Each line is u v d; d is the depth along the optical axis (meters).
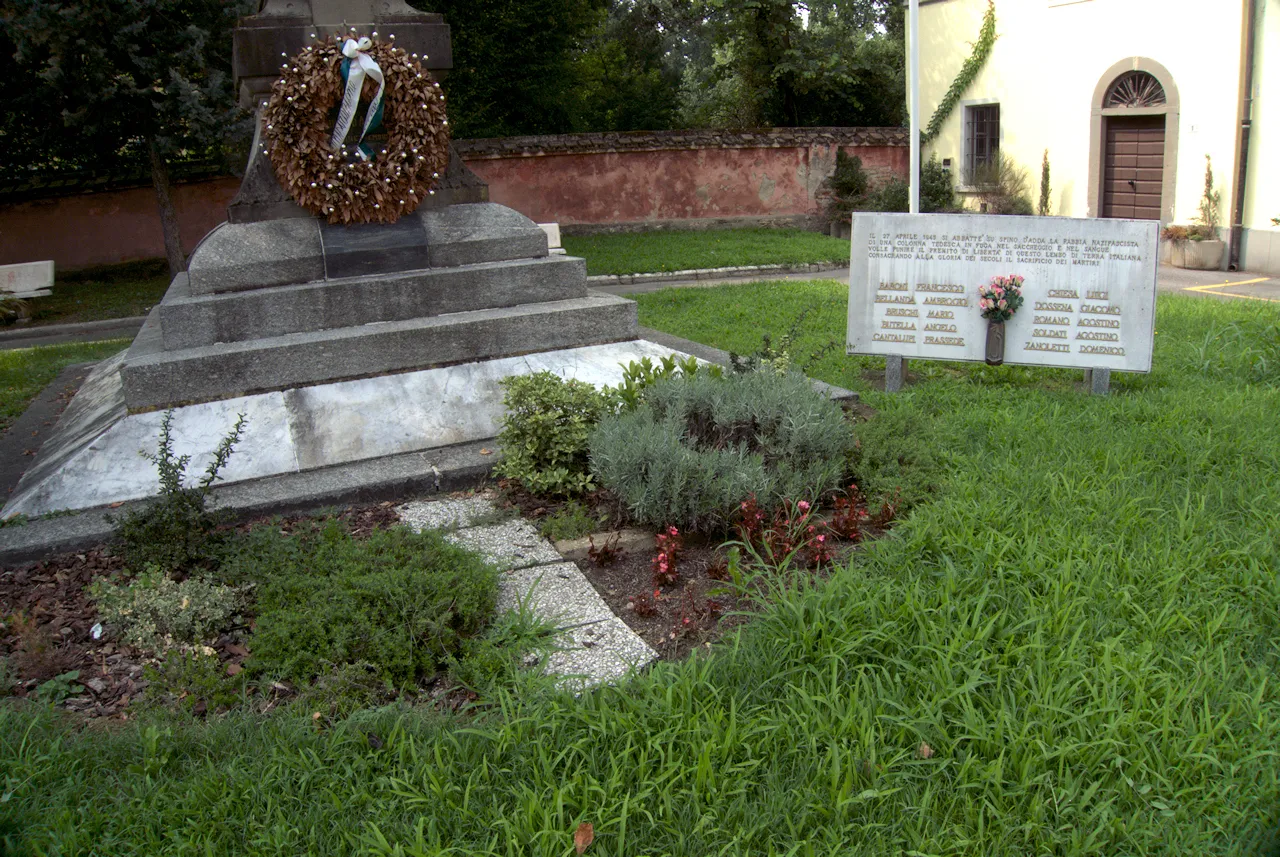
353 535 4.96
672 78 28.88
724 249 17.38
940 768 2.92
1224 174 14.21
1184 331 8.72
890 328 7.05
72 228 17.84
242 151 16.55
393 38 6.88
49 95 15.52
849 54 24.55
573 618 4.04
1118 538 4.22
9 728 3.25
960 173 19.14
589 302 7.00
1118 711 3.05
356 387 6.12
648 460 4.82
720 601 4.12
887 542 4.30
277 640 3.65
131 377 5.67
